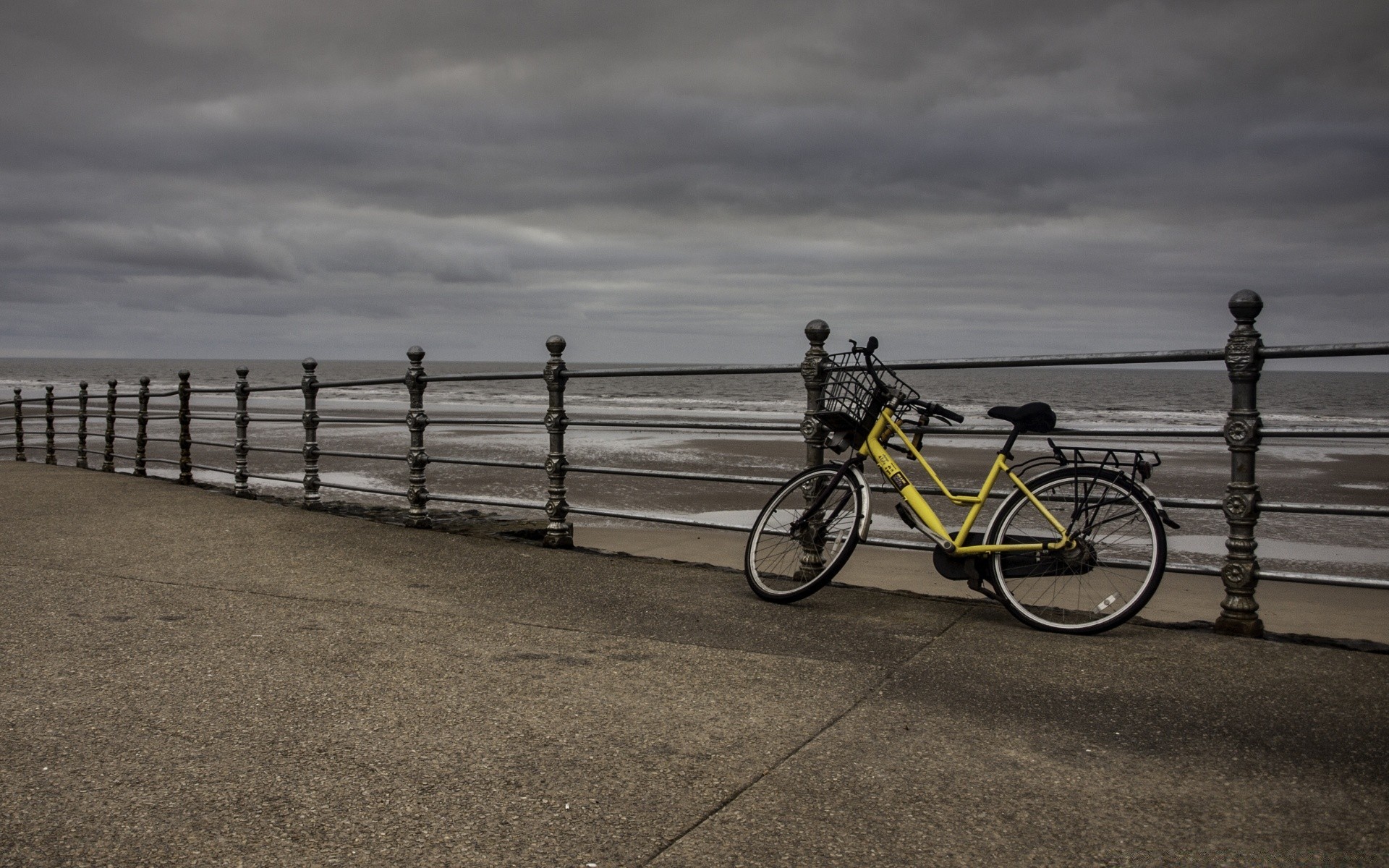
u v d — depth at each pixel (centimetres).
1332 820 246
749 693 341
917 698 336
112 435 1263
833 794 259
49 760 278
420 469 743
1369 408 5247
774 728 307
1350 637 657
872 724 311
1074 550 428
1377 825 243
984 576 449
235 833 236
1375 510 404
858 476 486
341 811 248
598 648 397
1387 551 980
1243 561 433
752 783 266
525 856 226
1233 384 430
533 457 1855
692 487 1439
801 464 1773
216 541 645
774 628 432
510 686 348
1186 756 286
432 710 322
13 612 449
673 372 605
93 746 288
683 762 280
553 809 250
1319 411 4944
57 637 406
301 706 325
